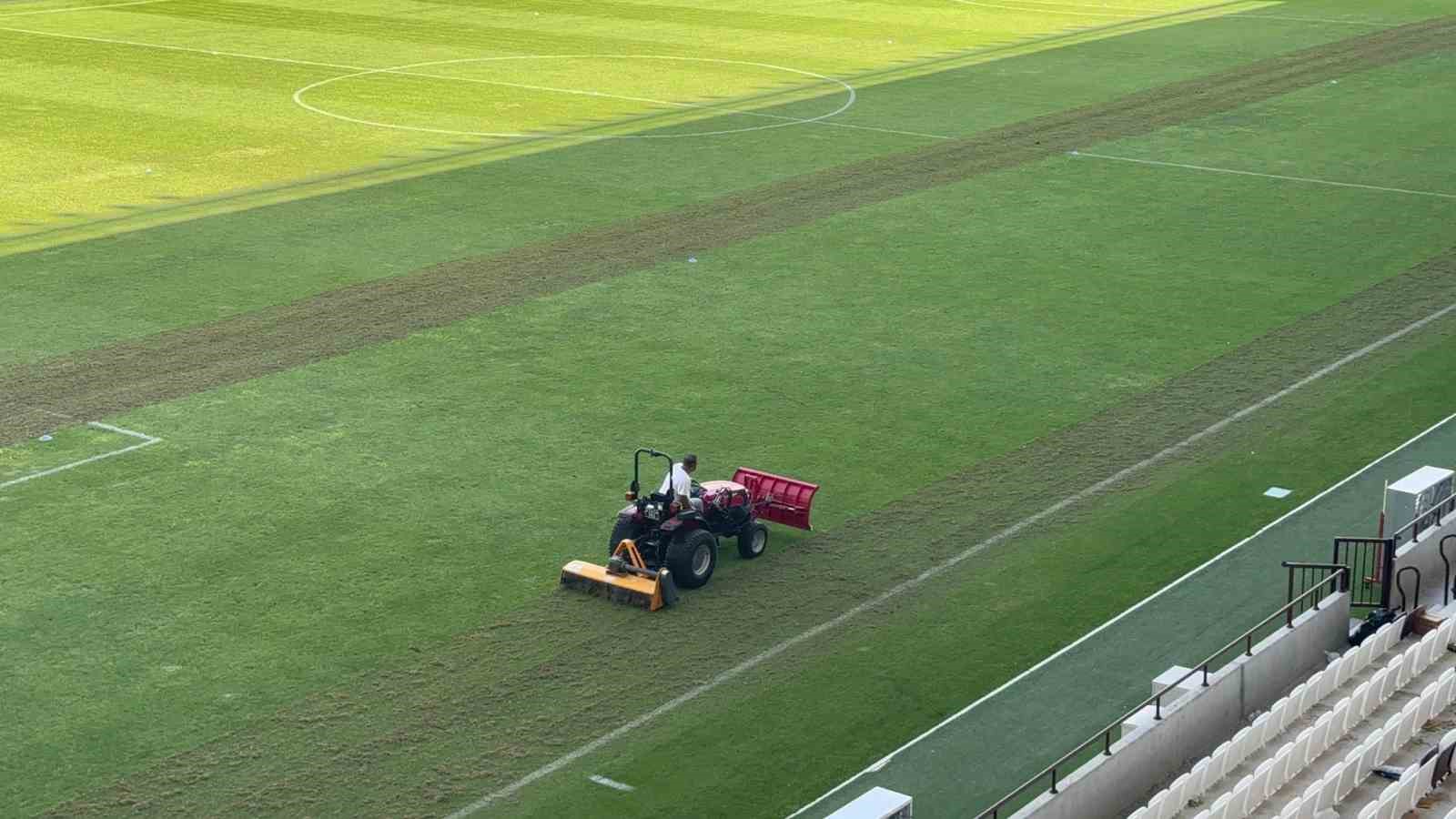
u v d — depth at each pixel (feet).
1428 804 64.95
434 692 72.43
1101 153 175.83
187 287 129.18
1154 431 102.73
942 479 95.45
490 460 97.04
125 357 113.70
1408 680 75.00
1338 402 107.76
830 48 240.94
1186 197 158.92
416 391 107.65
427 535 87.35
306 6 269.64
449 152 173.99
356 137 180.04
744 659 75.72
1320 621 76.48
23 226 145.48
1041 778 66.74
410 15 264.11
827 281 131.85
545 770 67.00
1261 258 139.74
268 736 69.00
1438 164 172.76
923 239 143.84
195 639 76.64
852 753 68.59
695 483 84.53
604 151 174.81
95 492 92.17
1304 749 67.36
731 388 108.88
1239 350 117.39
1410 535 83.41
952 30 260.21
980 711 71.61
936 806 64.80
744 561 85.46
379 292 128.16
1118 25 267.59
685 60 229.66
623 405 105.60
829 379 110.52
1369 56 235.81
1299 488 94.53
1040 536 88.38
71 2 269.85
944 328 121.29
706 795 65.51
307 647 76.02
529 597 80.94
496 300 126.11
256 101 197.57
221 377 110.01
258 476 94.58
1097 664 75.36
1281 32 258.98
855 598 81.56
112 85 205.16
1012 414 105.29
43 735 68.80
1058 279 133.08
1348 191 161.68
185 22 253.03
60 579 82.12
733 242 142.20
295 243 141.18
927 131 185.88
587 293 128.06
